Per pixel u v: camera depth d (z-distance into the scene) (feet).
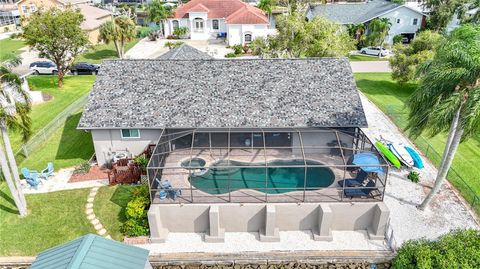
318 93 103.45
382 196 80.79
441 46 79.97
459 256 68.59
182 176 92.43
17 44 280.31
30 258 77.00
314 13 281.13
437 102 75.61
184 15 294.46
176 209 80.59
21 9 317.63
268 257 77.51
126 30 213.66
